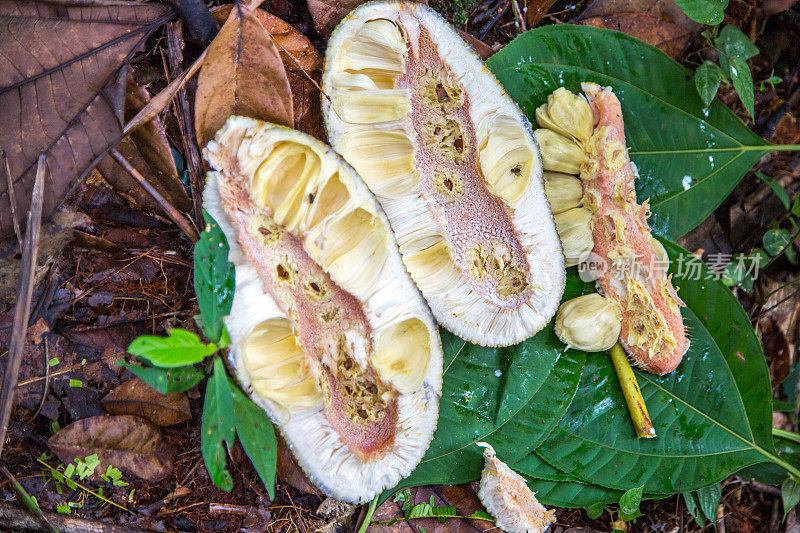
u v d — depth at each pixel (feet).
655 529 2.13
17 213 1.73
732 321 2.03
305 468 1.78
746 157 2.07
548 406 1.98
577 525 2.09
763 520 2.27
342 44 1.81
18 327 1.70
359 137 1.85
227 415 1.65
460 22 2.04
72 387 1.80
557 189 1.99
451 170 1.93
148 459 1.81
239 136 1.73
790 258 2.24
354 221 1.82
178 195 1.85
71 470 1.77
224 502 1.85
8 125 1.71
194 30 1.82
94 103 1.75
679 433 2.04
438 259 1.91
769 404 2.02
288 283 1.80
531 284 1.93
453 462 1.94
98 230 1.84
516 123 1.91
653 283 1.97
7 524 1.74
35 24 1.72
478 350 1.97
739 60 2.04
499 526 1.97
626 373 2.02
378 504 1.89
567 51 2.00
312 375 1.79
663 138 2.05
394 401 1.84
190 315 1.85
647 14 2.11
